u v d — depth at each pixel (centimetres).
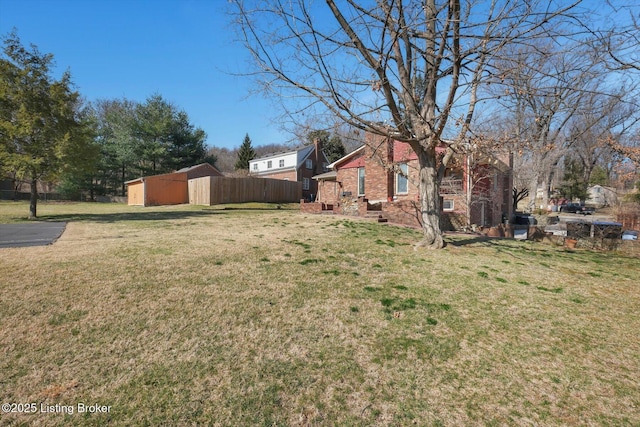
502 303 431
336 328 344
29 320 327
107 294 396
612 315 404
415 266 589
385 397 243
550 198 3781
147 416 215
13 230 907
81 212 1659
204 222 1147
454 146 682
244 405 228
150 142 3525
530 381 267
